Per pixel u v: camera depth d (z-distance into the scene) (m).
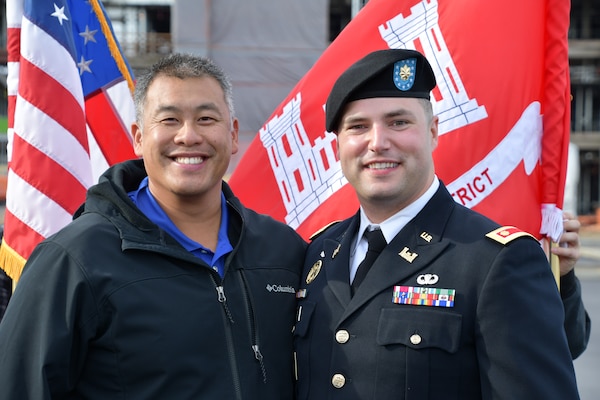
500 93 2.74
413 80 2.11
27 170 3.07
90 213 2.17
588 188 32.75
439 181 2.26
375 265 2.13
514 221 2.68
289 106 3.29
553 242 2.64
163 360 1.99
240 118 17.47
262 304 2.26
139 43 23.69
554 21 2.68
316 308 2.21
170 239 2.14
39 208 3.06
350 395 2.00
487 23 2.79
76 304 1.96
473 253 2.00
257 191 3.35
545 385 1.83
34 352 1.92
